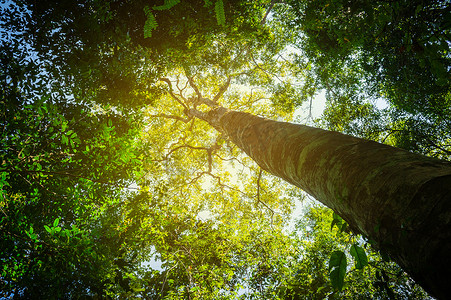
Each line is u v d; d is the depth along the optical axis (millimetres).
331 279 1695
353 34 4809
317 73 9359
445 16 2514
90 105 5020
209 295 6422
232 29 5867
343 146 1991
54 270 3807
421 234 1011
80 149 4348
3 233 3453
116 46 5145
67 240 3764
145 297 7824
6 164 3361
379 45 5906
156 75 5836
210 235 8438
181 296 6594
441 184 1083
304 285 5730
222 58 9055
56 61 4551
